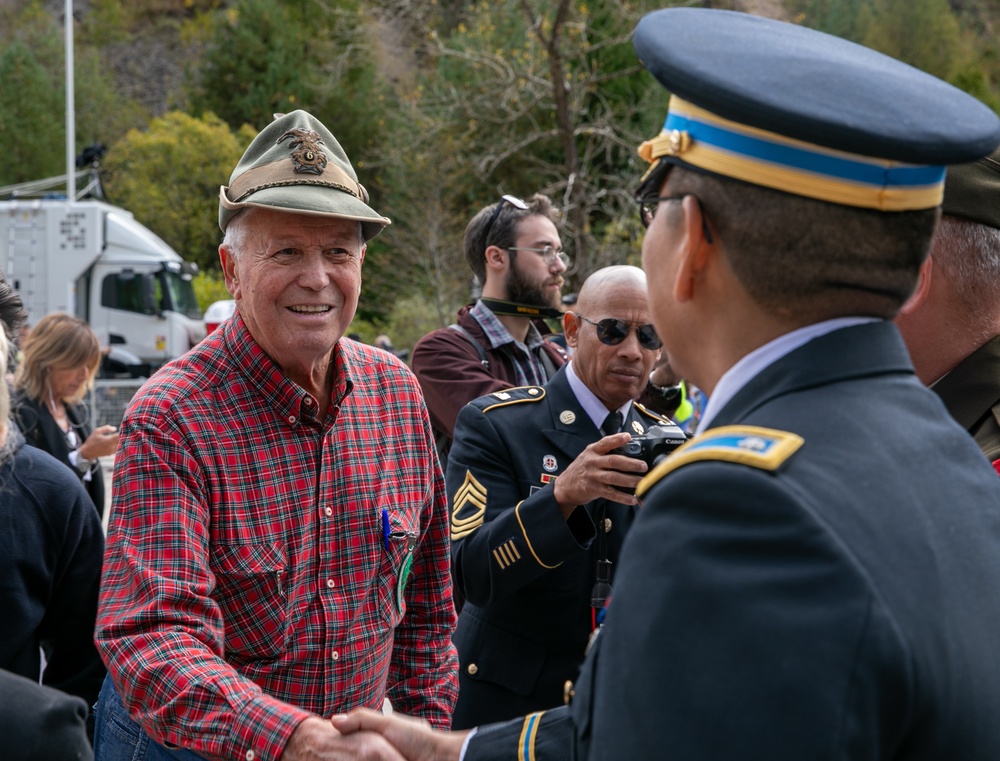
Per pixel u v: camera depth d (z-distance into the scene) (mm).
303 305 1847
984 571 1047
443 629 2182
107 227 16156
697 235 1125
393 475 2035
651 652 974
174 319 16172
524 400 2490
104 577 1751
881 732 928
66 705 1207
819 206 1060
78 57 35094
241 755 1559
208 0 40344
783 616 918
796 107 1026
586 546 2213
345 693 1894
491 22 14359
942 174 1125
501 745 1327
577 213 10820
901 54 25812
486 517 2332
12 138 31109
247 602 1807
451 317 16328
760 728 902
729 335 1144
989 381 1767
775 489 962
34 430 3547
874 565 947
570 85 11336
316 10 28766
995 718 1008
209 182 26094
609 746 993
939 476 1072
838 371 1093
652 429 2098
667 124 1207
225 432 1821
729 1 11477
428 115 15766
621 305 2381
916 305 1760
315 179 1866
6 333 2551
